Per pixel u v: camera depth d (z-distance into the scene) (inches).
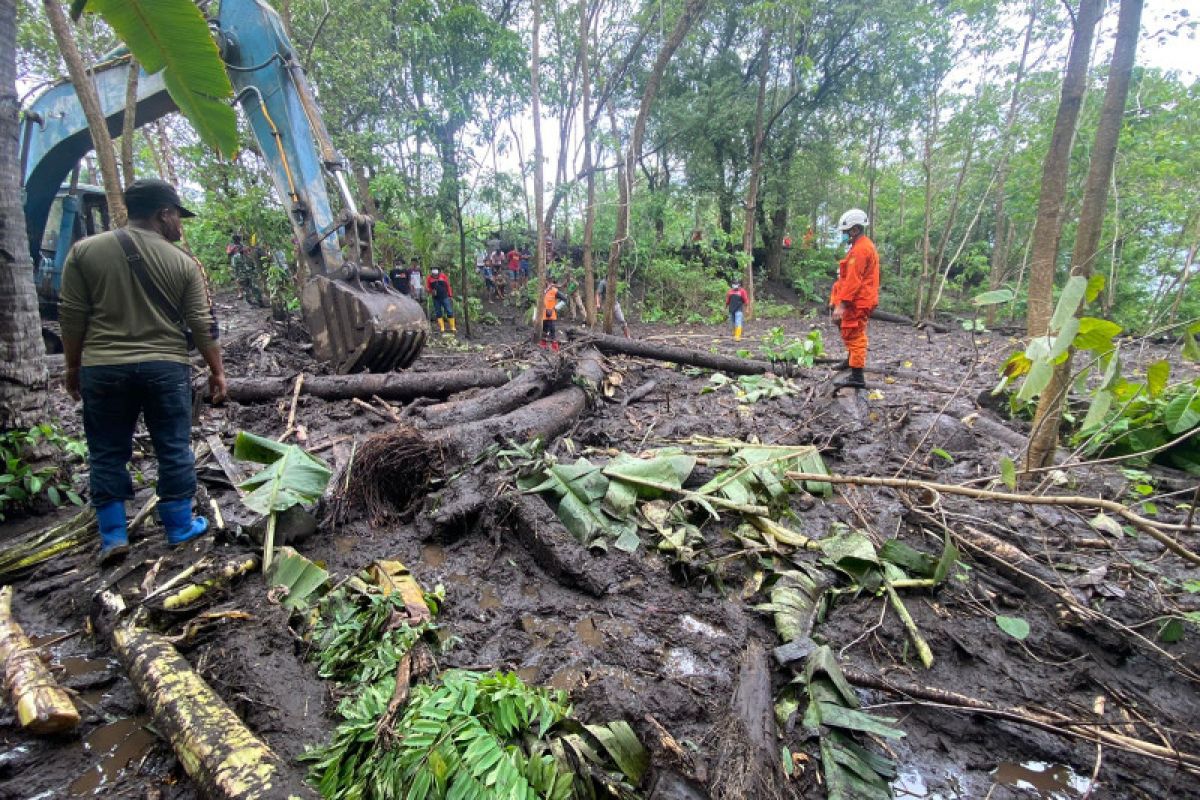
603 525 135.9
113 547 118.2
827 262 1074.7
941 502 153.6
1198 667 101.4
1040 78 544.7
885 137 860.6
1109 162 137.1
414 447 151.5
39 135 270.2
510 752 68.8
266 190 427.8
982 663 102.0
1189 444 170.7
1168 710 92.8
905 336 586.9
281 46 254.1
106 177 239.1
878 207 1135.0
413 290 528.4
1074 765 83.3
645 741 80.0
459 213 529.3
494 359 363.9
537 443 163.9
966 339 541.6
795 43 683.4
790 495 158.6
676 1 534.9
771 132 839.7
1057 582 122.0
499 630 105.2
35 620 106.3
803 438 206.1
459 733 69.2
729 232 928.3
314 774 70.7
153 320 114.0
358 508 143.2
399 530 138.9
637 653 99.3
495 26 462.6
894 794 77.1
